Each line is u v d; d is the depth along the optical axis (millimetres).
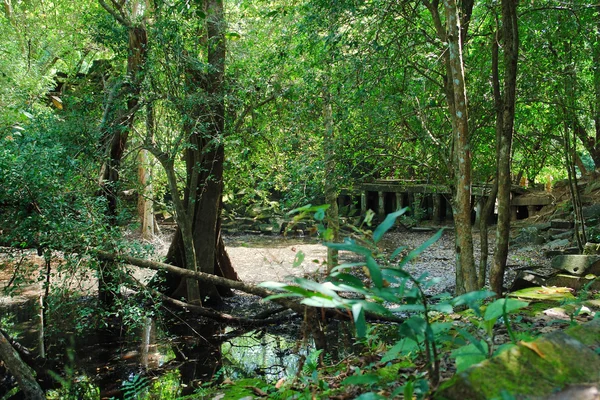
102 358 8258
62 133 8547
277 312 10570
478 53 9547
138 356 8398
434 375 2305
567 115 9898
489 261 14562
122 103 10000
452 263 15180
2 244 7895
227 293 12516
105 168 9555
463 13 8906
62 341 8820
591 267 7410
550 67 9102
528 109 9930
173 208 11508
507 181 7043
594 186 17844
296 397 3342
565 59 9125
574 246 14398
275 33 10820
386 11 8008
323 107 9086
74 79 14555
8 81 12852
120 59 10742
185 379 7395
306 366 4551
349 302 2062
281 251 18484
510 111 7023
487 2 9000
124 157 10562
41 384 7363
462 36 8992
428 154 10070
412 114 8930
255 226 23469
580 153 18547
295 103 9180
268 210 23703
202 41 10922
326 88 8352
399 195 22938
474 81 9492
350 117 8836
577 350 2180
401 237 21000
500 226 7094
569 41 9406
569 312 4637
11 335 8922
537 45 9008
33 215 7414
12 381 7156
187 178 11836
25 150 7285
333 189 8875
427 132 8531
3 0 19031
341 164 8953
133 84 9703
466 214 7578
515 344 2184
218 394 4180
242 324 10062
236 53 11039
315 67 9258
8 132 8180
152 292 9062
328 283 2141
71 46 17672
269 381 6680
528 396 1885
